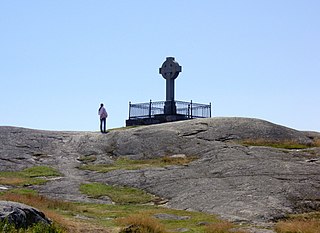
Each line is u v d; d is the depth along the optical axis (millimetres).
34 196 24594
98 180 31312
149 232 19016
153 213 22953
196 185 27609
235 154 33000
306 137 39469
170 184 28516
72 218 21000
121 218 20984
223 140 37500
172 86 49438
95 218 21594
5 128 43844
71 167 35312
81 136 42844
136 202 26375
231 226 20219
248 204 24094
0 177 31719
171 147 37000
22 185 29547
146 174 30969
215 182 27812
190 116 49375
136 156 36844
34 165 35594
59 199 26453
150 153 36781
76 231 18234
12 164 35312
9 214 15750
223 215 22891
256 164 30438
